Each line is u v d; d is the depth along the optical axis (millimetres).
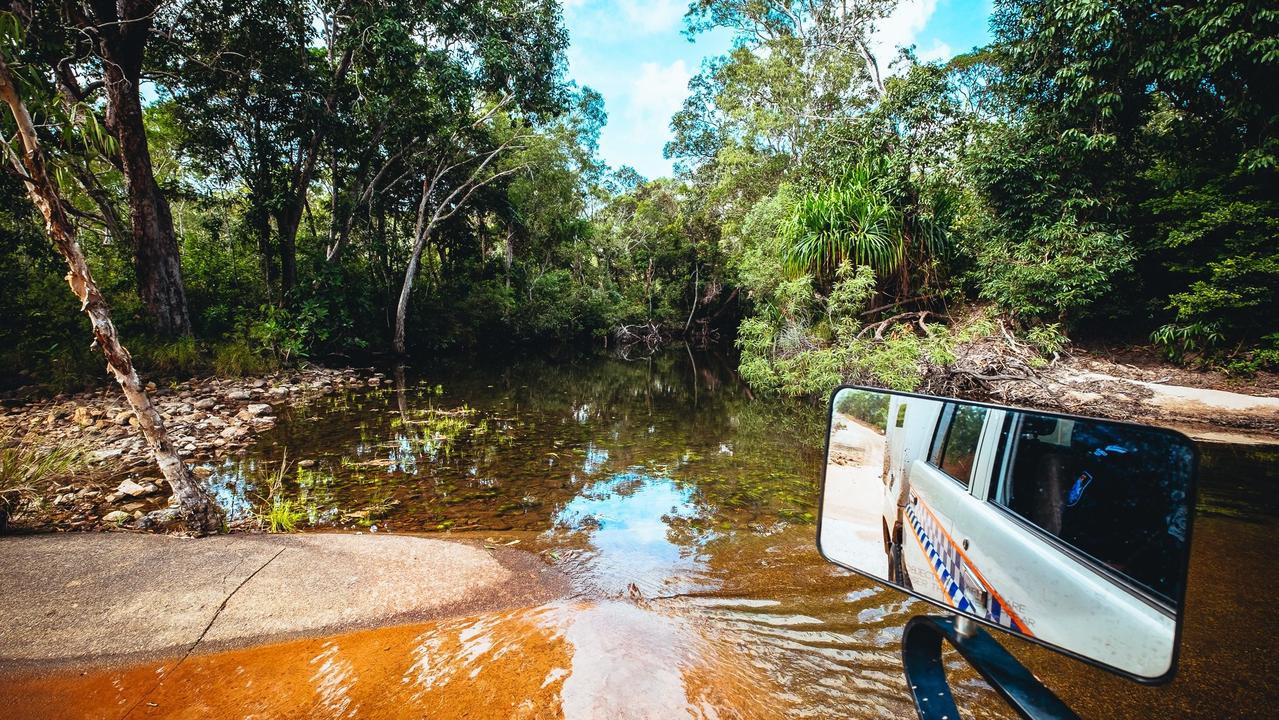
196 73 13586
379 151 18141
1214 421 7781
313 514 4547
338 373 14219
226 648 2352
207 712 1907
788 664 2174
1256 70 9250
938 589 1091
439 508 4734
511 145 20844
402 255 21797
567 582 3107
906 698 1942
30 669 2176
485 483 5520
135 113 11602
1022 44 11297
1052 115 11102
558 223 26719
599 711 1854
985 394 9797
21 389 9477
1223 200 9711
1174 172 10766
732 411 10039
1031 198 10969
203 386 11203
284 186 15297
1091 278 9828
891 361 9422
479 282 24922
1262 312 9062
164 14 12711
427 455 6695
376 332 18891
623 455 6766
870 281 10250
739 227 19891
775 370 12008
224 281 15516
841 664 2178
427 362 18297
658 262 29922
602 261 31625
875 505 1258
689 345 29672
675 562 3438
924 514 1142
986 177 11352
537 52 17953
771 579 3135
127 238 13453
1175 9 9273
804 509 4688
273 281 16250
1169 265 10273
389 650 2314
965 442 1074
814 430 8336
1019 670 930
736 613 2662
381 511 4645
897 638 2408
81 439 6609
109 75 11008
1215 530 3836
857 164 12641
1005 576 963
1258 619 2584
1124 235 10086
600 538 3945
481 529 4199
